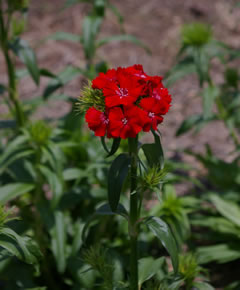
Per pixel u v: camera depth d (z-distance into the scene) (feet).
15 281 2.35
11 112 2.77
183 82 4.98
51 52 5.37
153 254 2.85
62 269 2.33
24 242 1.78
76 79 4.89
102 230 2.52
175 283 2.03
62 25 5.86
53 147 2.36
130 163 1.81
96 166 2.46
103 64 2.93
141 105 1.75
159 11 6.10
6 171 2.66
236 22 5.74
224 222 2.79
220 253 2.63
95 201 2.67
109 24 5.87
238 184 3.08
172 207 2.55
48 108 4.45
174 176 2.71
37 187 2.43
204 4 6.09
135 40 3.00
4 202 2.31
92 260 1.98
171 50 5.41
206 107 2.69
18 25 2.61
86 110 1.85
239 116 2.88
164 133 4.23
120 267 2.34
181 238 2.49
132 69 1.82
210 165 3.11
